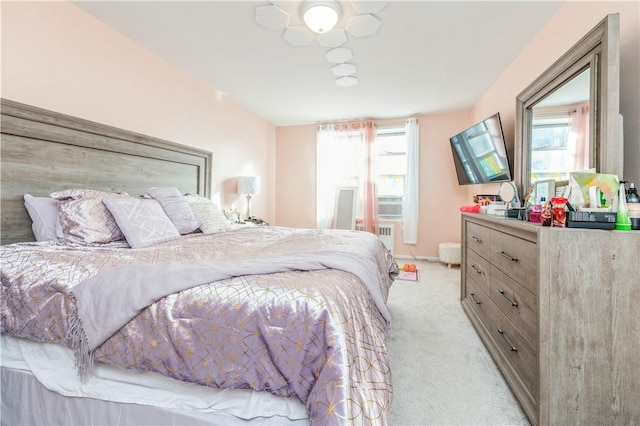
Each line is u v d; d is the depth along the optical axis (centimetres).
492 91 332
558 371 115
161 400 96
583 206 128
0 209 156
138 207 188
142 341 92
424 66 287
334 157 488
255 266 110
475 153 337
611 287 110
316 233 238
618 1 147
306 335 84
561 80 176
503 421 129
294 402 87
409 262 447
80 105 204
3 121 155
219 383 87
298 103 400
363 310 101
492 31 227
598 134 142
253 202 448
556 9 200
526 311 136
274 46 251
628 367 109
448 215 452
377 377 87
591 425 113
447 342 199
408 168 458
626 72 142
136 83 246
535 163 212
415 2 194
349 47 252
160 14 208
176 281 97
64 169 185
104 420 102
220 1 195
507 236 161
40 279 111
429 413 133
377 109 425
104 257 131
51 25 186
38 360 111
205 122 335
